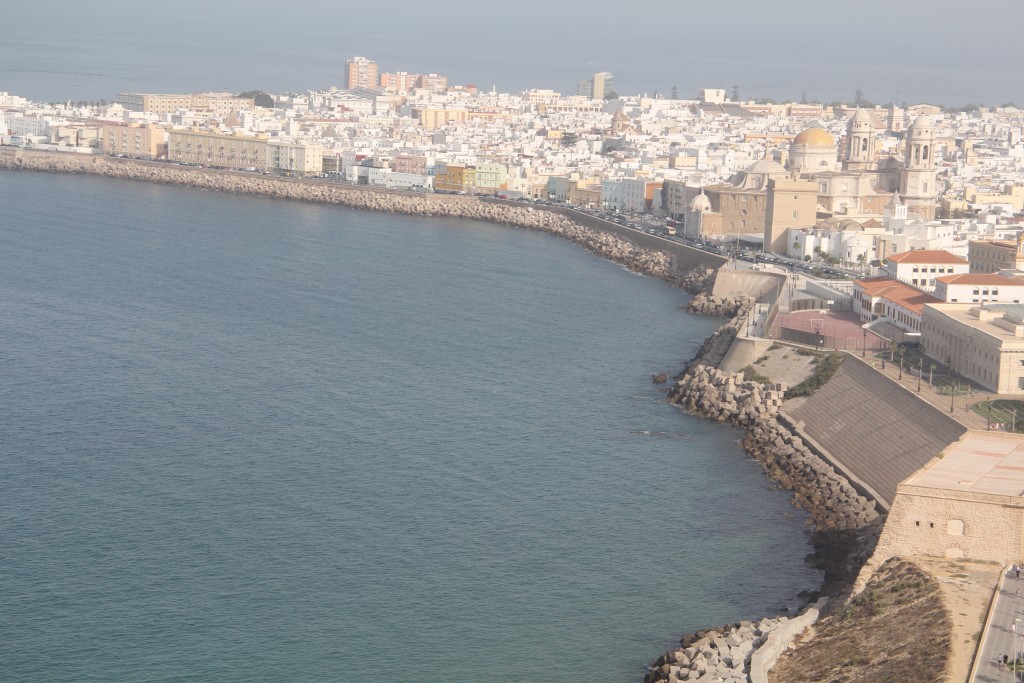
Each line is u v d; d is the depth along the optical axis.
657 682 157.62
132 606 180.25
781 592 186.50
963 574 164.50
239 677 163.25
